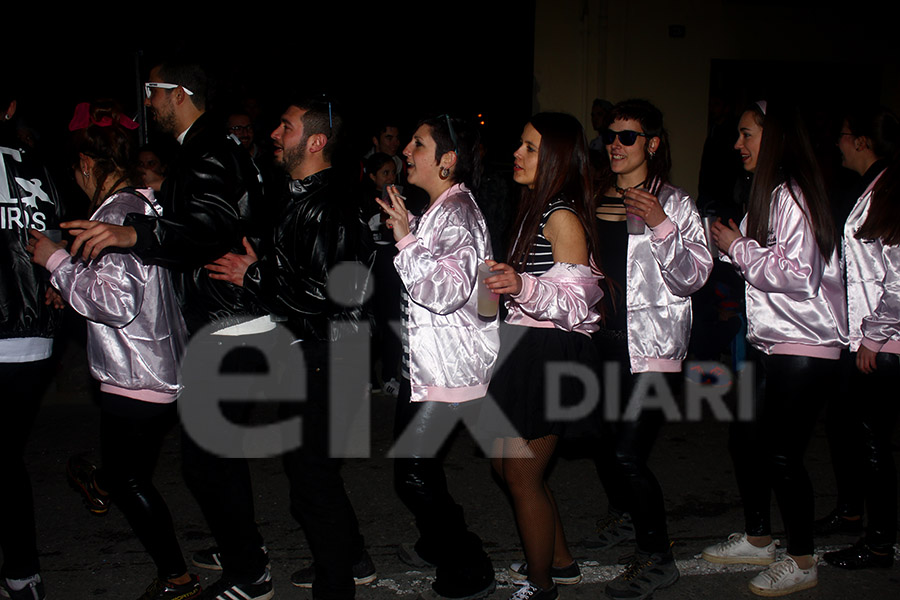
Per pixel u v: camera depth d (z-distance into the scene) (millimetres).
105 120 3154
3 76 3217
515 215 3314
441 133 3123
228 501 3301
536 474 3150
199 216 2992
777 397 3459
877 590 3619
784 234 3293
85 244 2793
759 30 9867
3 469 3180
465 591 3477
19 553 3262
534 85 9680
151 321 3127
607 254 3523
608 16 9586
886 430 3680
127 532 4156
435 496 3318
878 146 3709
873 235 3447
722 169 7289
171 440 5410
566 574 3639
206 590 3438
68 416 5895
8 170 3109
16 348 3094
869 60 10133
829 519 4199
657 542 3525
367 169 6062
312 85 9617
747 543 3859
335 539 3160
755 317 3486
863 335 3545
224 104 3373
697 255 3400
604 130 3484
